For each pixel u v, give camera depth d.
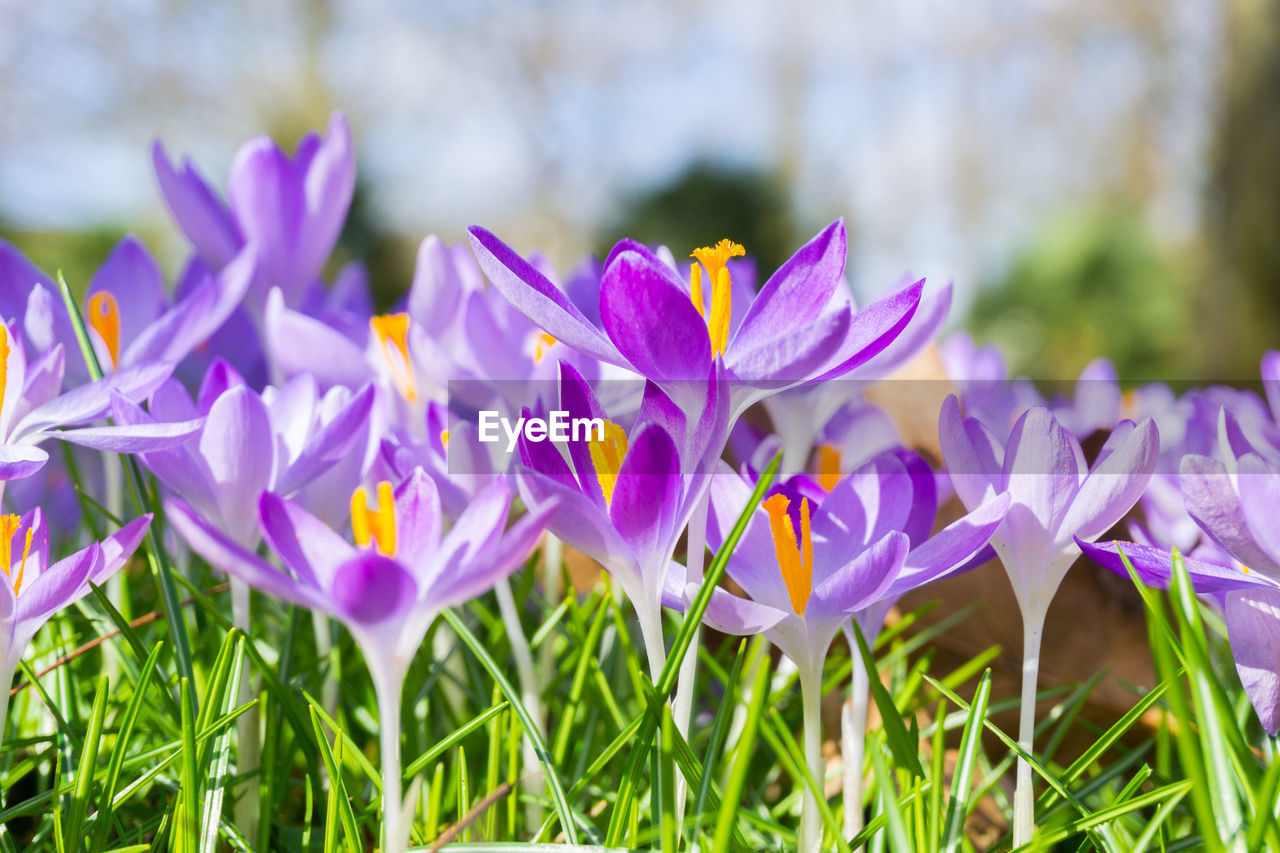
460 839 0.30
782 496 0.28
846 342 0.29
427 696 0.37
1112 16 5.17
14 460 0.29
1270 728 0.29
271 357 0.46
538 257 0.41
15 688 0.34
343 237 4.44
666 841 0.27
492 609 0.44
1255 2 2.05
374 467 0.34
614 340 0.27
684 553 0.45
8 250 0.38
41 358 0.31
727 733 0.36
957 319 4.41
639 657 0.42
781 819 0.36
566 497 0.27
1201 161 3.63
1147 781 0.35
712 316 0.30
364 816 0.31
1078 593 0.39
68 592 0.28
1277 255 2.03
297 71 5.30
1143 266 4.54
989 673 0.30
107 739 0.35
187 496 0.31
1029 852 0.28
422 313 0.41
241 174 0.44
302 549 0.26
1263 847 0.27
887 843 0.31
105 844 0.30
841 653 0.40
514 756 0.32
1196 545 0.40
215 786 0.30
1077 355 4.54
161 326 0.36
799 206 5.39
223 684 0.31
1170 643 0.28
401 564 0.26
